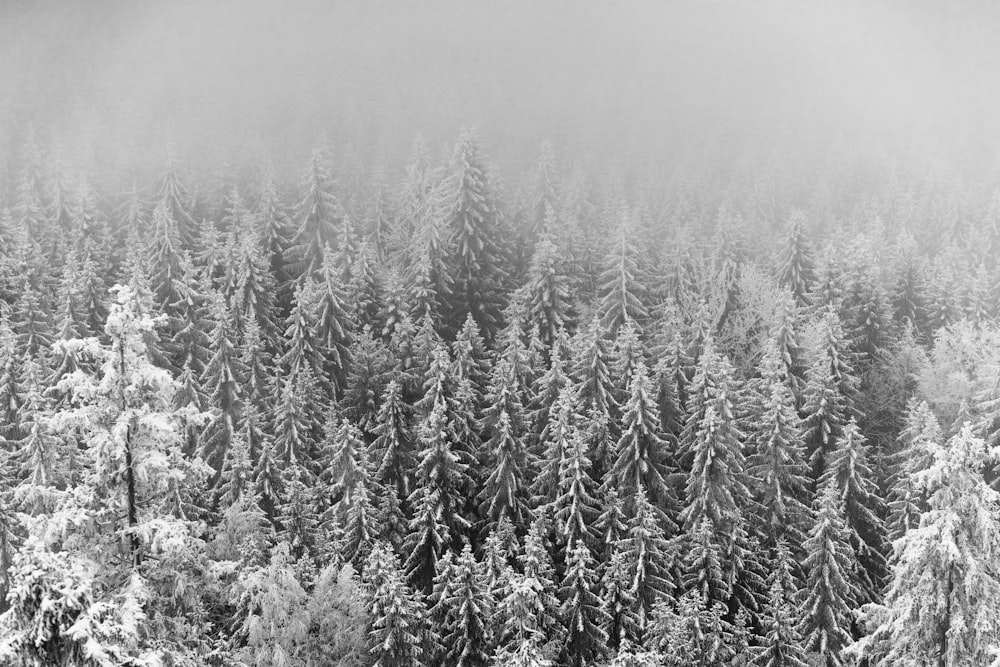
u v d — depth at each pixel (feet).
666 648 93.81
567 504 120.67
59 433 45.60
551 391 145.18
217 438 134.21
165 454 46.62
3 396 138.72
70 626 36.17
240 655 68.85
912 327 182.60
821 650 105.19
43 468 63.26
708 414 120.98
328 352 169.58
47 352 163.73
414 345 165.58
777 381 141.59
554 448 126.11
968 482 52.75
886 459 152.56
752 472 131.03
